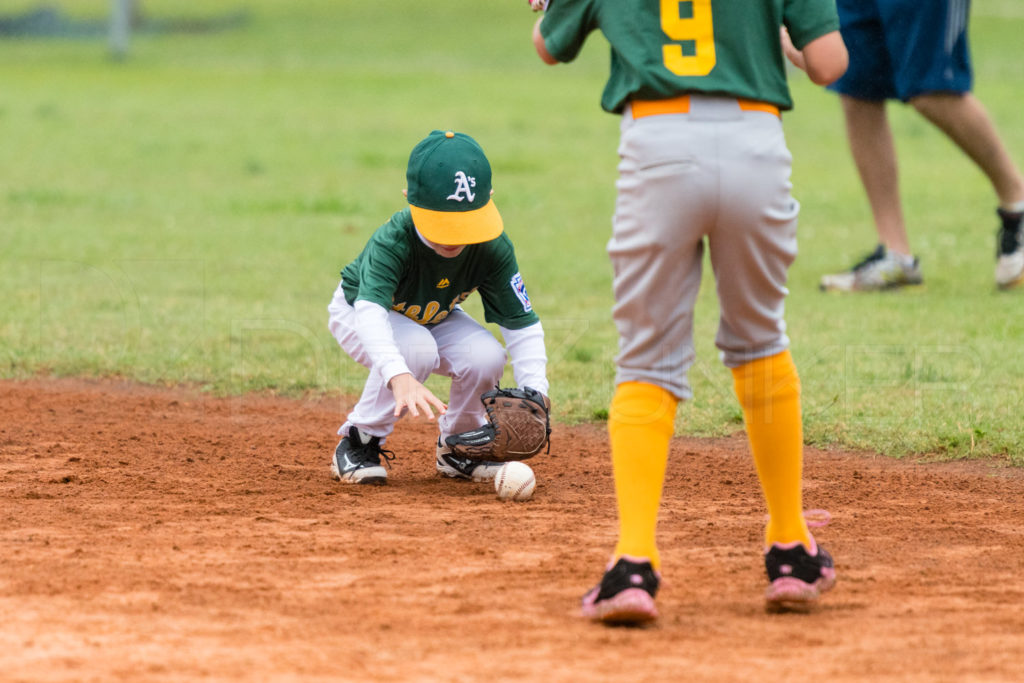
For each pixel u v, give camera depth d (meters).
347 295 16.75
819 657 10.44
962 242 44.19
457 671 10.06
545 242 42.41
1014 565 13.38
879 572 13.09
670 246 11.02
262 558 13.34
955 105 34.56
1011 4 167.25
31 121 77.25
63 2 177.38
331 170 61.62
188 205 49.81
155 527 14.63
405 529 14.70
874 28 35.28
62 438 19.72
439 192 15.25
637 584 11.02
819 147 72.06
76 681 9.71
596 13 11.52
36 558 13.16
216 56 129.88
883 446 19.53
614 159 66.44
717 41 11.06
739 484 17.50
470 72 115.12
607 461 18.95
